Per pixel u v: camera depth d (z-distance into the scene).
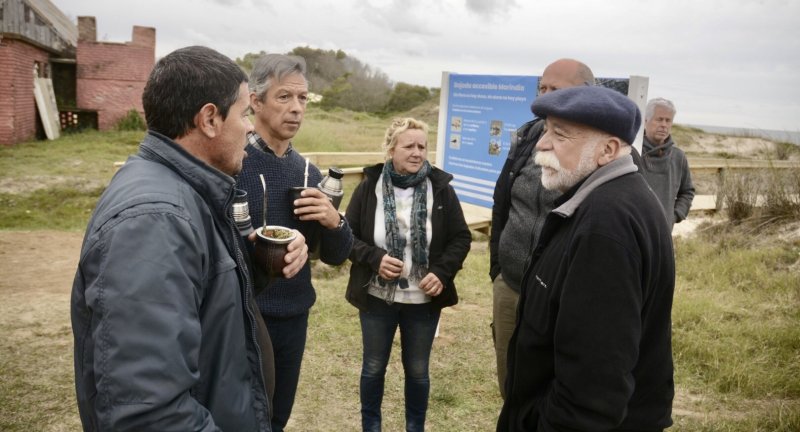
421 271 2.79
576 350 1.51
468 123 4.83
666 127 4.38
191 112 1.38
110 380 1.12
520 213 2.61
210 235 1.37
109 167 12.75
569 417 1.53
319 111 33.31
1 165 12.29
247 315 1.47
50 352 3.80
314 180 2.36
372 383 2.85
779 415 3.13
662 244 1.58
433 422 3.23
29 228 8.17
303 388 3.54
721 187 8.60
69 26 23.31
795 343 4.17
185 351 1.19
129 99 19.39
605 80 3.73
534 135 2.67
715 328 4.46
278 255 1.68
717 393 3.57
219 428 1.27
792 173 8.15
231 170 1.51
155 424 1.12
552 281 1.66
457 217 2.90
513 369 1.83
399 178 2.80
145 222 1.19
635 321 1.49
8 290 5.01
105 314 1.14
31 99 16.91
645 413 1.66
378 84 48.66
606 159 1.67
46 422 3.01
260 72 2.18
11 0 16.39
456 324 4.68
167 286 1.17
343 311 4.80
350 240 2.33
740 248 7.06
